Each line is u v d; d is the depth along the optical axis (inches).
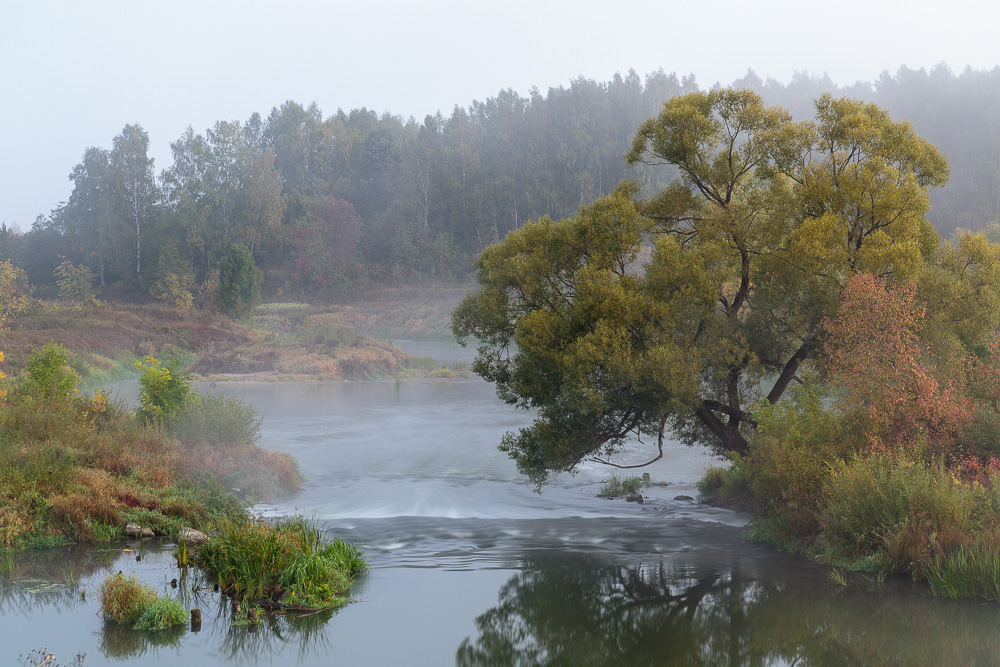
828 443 532.1
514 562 463.5
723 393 661.9
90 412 677.9
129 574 380.8
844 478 467.5
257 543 384.8
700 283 601.3
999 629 331.6
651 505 674.8
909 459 475.2
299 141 6437.0
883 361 529.3
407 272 5196.9
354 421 1217.4
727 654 307.3
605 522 597.6
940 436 505.7
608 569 446.9
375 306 4475.9
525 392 646.5
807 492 505.7
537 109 6476.4
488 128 6909.5
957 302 636.1
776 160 645.3
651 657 304.3
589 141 5787.4
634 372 573.0
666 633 333.7
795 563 462.0
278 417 1264.8
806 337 650.8
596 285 601.3
